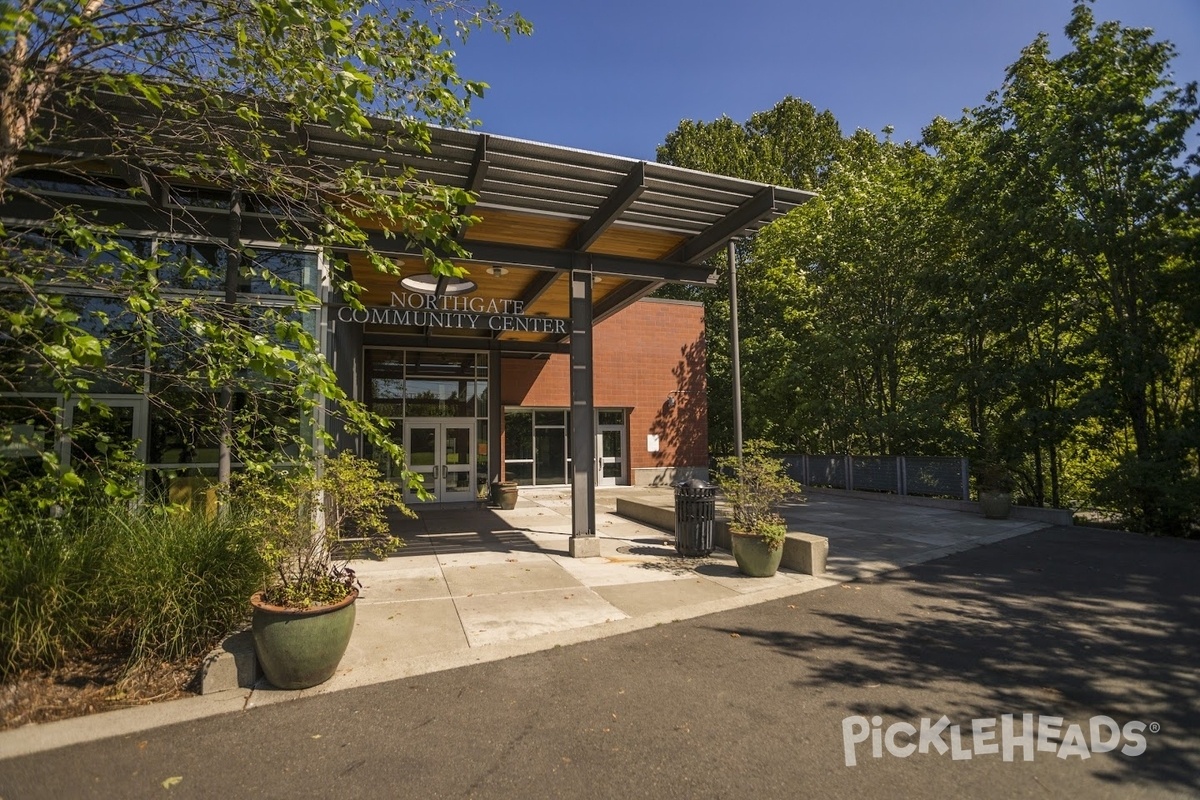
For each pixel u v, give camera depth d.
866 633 5.69
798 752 3.51
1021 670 4.80
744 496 8.01
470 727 3.80
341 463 4.99
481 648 5.19
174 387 7.01
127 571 4.47
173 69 4.82
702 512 9.02
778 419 25.19
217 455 8.09
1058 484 16.86
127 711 3.96
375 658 4.94
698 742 3.62
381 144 7.16
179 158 5.56
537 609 6.34
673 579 7.68
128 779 3.21
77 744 3.58
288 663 4.19
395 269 5.60
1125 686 4.50
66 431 4.66
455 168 7.85
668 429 22.39
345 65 4.44
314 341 4.36
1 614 4.09
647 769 3.32
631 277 10.18
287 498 4.71
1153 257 12.37
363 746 3.56
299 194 5.76
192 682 4.38
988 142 15.17
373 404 16.72
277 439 5.38
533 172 8.07
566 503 16.78
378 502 5.04
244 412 5.70
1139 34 13.32
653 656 5.05
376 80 5.25
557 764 3.37
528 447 20.08
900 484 17.50
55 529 4.77
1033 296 14.21
